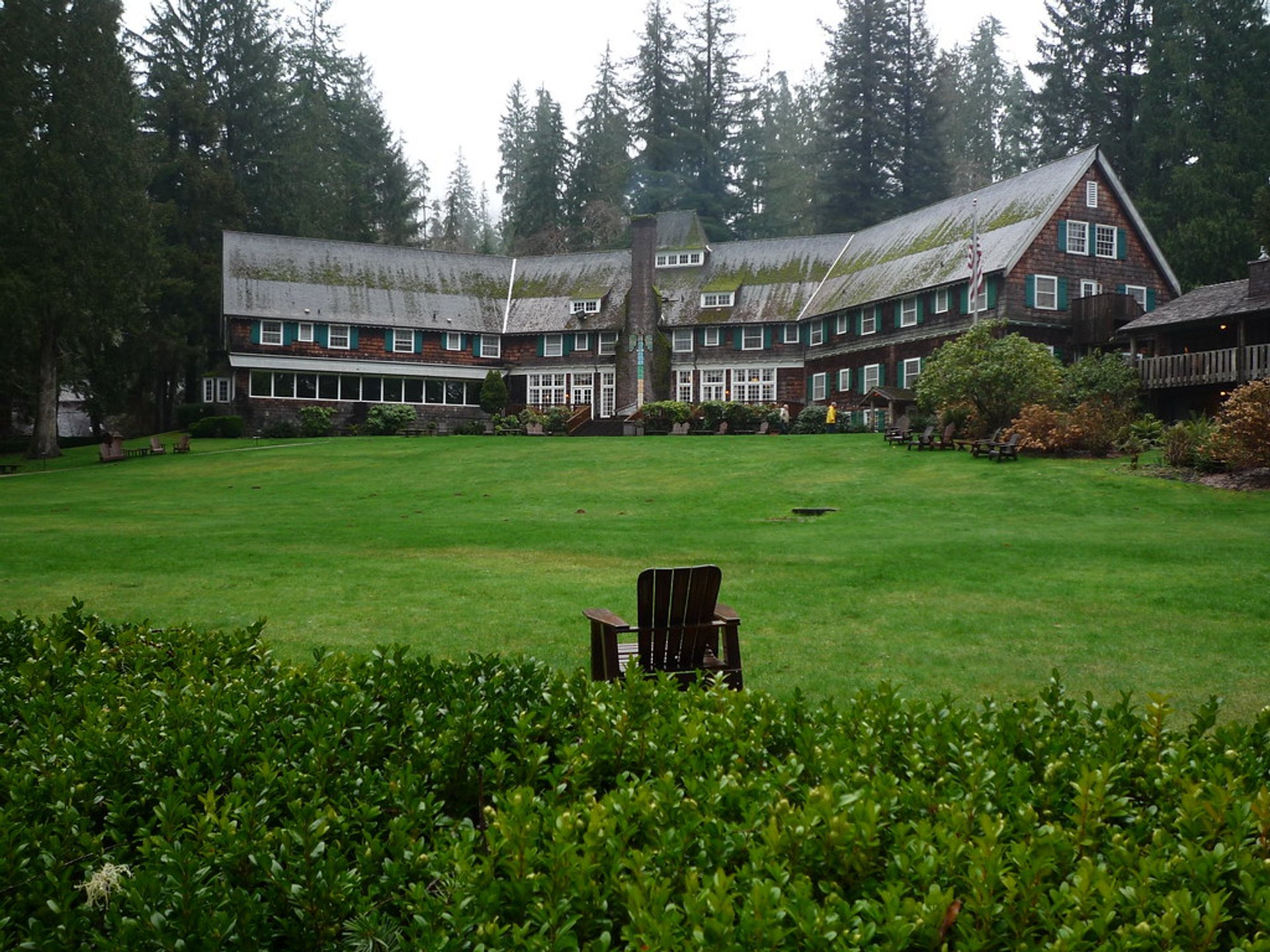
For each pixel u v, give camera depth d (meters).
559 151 85.25
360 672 5.14
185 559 14.85
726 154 85.81
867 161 76.06
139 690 4.80
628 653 6.98
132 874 2.99
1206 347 37.44
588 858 2.68
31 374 48.25
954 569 13.27
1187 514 19.53
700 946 2.26
